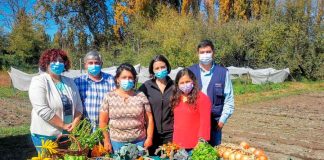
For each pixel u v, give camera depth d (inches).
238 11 1502.2
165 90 212.4
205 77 217.2
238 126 492.4
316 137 425.1
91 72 213.9
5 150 343.0
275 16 1252.5
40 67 191.8
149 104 205.6
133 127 198.1
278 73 1059.3
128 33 1448.1
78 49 1637.6
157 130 211.8
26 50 1364.4
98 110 216.5
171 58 1050.1
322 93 930.7
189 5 1552.7
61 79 195.2
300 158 340.2
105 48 1510.8
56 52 186.5
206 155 167.0
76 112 197.9
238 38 1182.3
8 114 547.5
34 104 181.6
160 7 1478.8
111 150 200.7
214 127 217.6
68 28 1646.2
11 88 909.2
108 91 220.7
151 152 214.7
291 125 500.7
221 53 1167.6
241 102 752.3
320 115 588.7
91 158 175.3
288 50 1187.3
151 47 1227.2
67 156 159.2
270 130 465.1
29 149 348.2
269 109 657.0
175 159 175.3
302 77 1213.1
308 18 1205.1
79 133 173.6
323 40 1183.6
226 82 215.3
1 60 1318.9
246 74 1054.4
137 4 1540.4
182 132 196.7
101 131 179.5
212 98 214.4
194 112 195.9
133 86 198.7
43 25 1529.3
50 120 183.6
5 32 1430.9
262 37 1195.9
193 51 1058.1
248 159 170.7
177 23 1229.1
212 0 1489.9
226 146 184.9
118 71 196.2
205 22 1251.8
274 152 359.9
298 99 816.3
